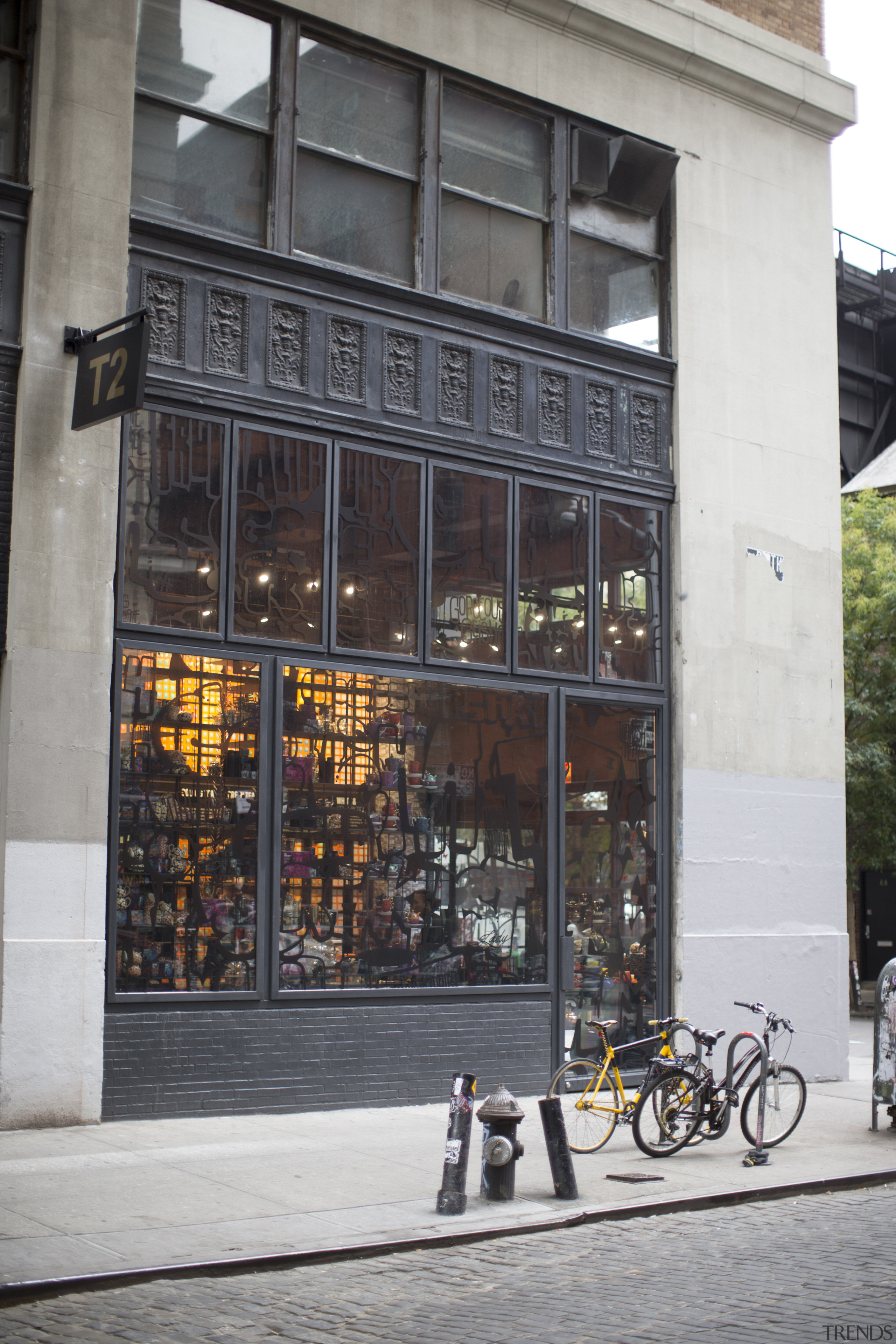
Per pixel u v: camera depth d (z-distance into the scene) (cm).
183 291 1155
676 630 1435
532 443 1355
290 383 1205
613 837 1373
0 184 1059
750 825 1465
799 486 1559
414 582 1261
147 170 1155
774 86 1559
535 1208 847
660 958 1387
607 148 1437
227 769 1137
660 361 1455
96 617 1071
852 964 3044
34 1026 1014
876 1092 1163
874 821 2805
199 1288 674
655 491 1442
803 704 1531
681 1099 1041
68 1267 674
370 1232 771
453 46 1330
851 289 4100
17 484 1050
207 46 1198
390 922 1215
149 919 1088
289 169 1227
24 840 1023
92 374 1034
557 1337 600
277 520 1186
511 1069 1267
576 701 1359
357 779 1210
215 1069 1102
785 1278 708
